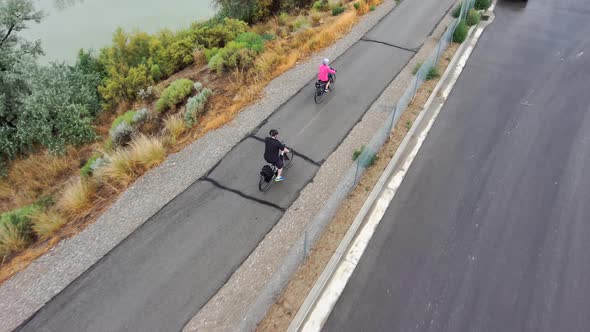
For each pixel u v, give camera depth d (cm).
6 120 1562
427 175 951
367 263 766
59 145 1420
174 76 1747
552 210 846
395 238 810
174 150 1121
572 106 1138
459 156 998
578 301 684
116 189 1011
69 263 815
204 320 689
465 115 1132
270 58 1476
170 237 847
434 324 665
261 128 1145
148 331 682
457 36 1459
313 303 699
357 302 702
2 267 850
